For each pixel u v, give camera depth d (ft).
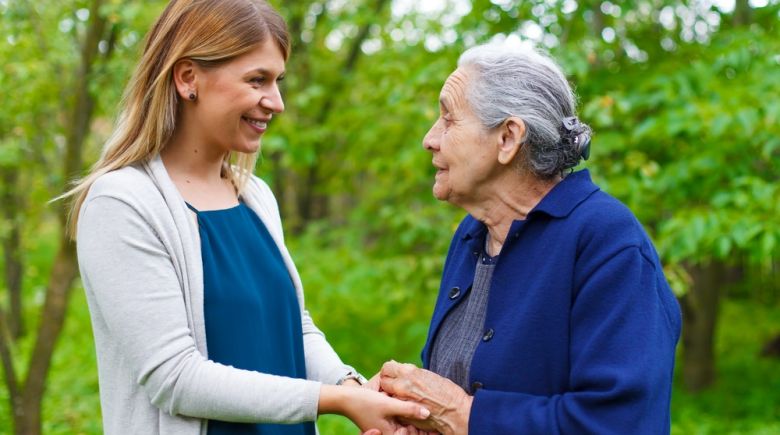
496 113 5.26
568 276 5.11
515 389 5.20
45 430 15.47
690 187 14.35
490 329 5.38
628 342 4.77
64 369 20.43
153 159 5.49
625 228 5.10
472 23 15.67
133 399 5.27
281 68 5.58
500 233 5.66
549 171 5.36
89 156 15.20
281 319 6.00
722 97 13.65
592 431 4.68
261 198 6.48
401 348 21.01
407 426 5.46
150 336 5.03
